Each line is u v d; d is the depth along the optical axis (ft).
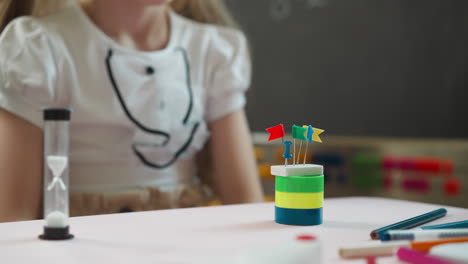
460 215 2.10
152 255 1.42
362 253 1.40
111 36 3.17
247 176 3.34
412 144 5.71
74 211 2.92
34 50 2.79
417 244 1.41
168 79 3.17
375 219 2.00
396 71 5.83
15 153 2.64
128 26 3.19
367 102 6.03
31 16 3.07
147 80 3.09
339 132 6.24
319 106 6.38
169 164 3.23
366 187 5.97
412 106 5.74
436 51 5.58
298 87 6.52
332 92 6.28
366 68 6.02
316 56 6.38
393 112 5.86
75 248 1.49
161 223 1.87
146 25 3.27
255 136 6.72
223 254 1.43
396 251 1.38
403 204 2.38
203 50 3.39
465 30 5.40
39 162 2.76
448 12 5.49
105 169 3.05
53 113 1.72
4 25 3.09
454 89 5.48
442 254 1.30
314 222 1.87
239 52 3.51
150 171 3.14
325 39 6.30
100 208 2.95
